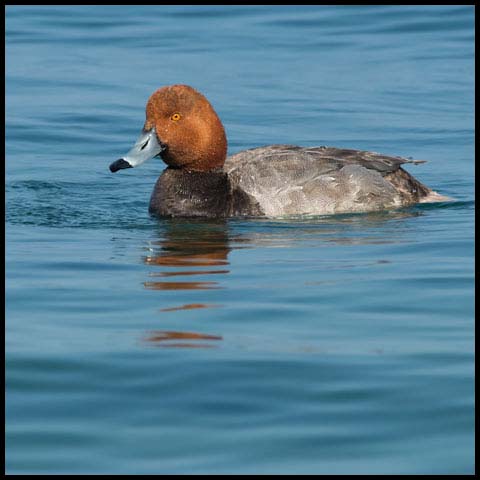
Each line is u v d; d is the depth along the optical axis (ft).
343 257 41.16
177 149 48.08
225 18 79.36
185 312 35.32
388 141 59.77
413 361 31.17
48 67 70.74
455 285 37.70
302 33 76.54
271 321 34.45
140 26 78.02
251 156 49.11
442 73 69.92
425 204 49.03
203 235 44.68
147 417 28.25
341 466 26.02
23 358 31.60
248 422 27.96
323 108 64.49
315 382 29.94
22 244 43.52
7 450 26.86
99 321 34.60
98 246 43.21
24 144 59.31
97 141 59.93
